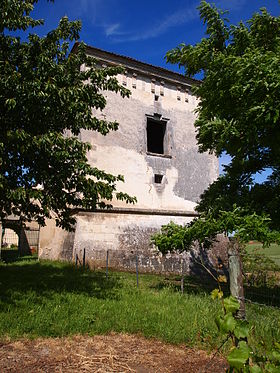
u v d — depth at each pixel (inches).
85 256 441.7
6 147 234.2
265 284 332.2
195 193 592.7
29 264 443.5
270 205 267.4
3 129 240.7
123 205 499.8
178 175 579.2
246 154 285.3
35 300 223.3
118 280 347.3
